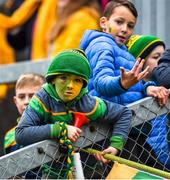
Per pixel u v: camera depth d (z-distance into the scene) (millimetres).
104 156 11422
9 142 13203
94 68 12141
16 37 21938
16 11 22031
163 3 16125
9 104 21438
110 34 12688
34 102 11484
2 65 21797
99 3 20719
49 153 11273
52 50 21312
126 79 11492
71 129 11242
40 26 21531
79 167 11336
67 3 21047
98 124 11609
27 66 21375
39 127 11281
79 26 20828
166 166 12359
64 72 11336
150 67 13188
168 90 11977
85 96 11555
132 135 12109
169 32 16172
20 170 11133
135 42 13172
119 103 12203
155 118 12023
